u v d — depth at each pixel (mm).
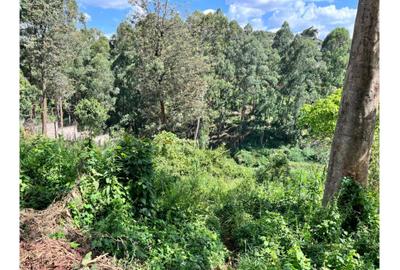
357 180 5277
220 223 5328
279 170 9383
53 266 3080
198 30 28844
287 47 46250
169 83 25641
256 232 4621
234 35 40719
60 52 29047
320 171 8453
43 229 3535
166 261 3643
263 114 39469
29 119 24109
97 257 3301
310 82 39438
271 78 41000
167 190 5766
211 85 34750
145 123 30859
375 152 6621
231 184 8453
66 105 32500
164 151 9945
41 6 26719
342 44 40750
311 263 3768
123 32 30891
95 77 34906
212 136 37438
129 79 31922
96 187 4297
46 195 4422
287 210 5391
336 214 4680
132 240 3734
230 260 4273
